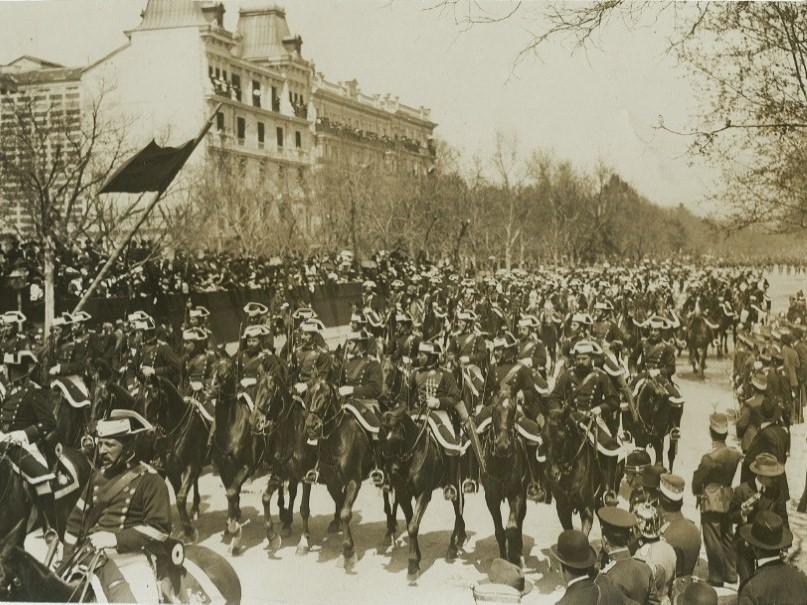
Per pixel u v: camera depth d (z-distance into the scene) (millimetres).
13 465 8469
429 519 9703
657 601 6828
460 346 10375
